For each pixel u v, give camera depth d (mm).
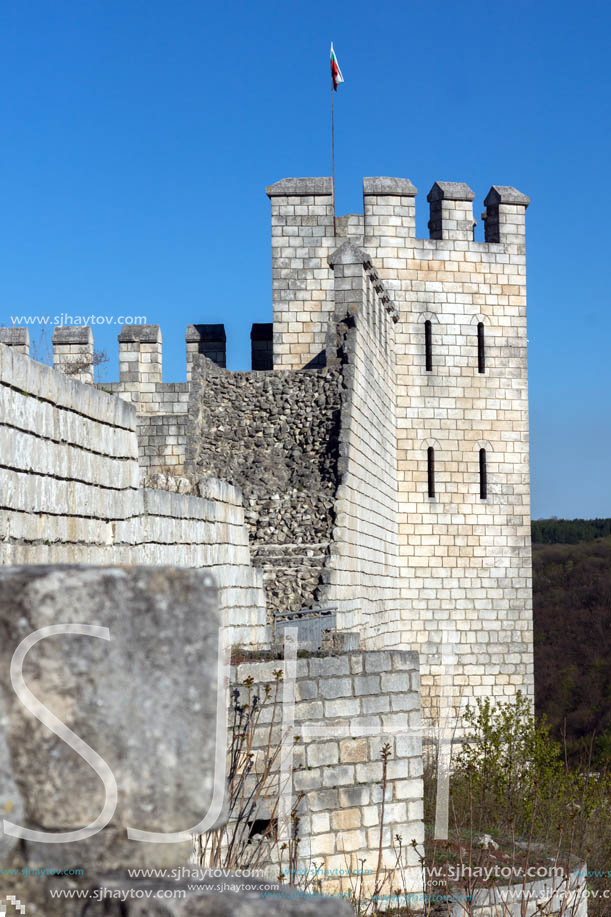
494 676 33156
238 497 16438
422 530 33094
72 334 29359
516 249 34562
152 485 13836
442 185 34031
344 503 21938
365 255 25469
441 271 33719
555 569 76188
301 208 32500
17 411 7785
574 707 57125
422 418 33375
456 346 33719
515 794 15680
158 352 29766
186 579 3006
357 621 22938
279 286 32312
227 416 24984
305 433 23969
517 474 34000
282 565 20047
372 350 27422
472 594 33281
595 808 15438
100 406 9992
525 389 34250
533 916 10867
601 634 64375
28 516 8008
